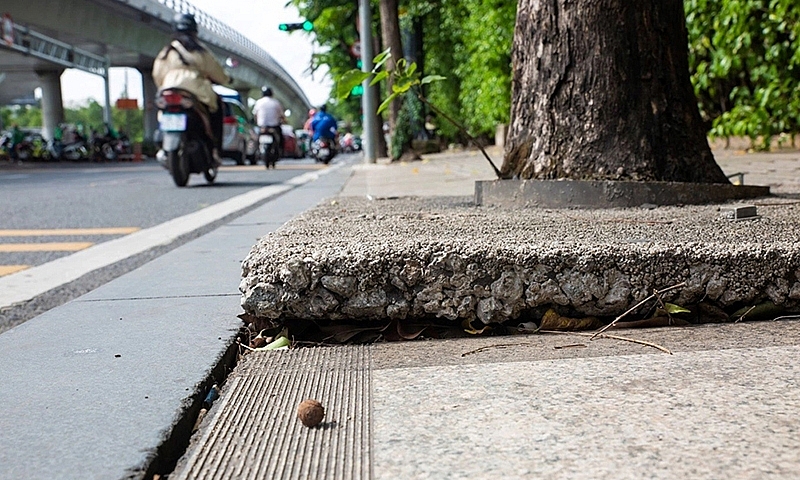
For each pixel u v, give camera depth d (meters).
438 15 25.03
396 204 3.76
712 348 1.69
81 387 1.59
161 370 1.69
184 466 1.21
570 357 1.67
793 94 7.68
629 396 1.39
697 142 3.35
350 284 1.87
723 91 9.53
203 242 3.98
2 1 26.48
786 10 6.92
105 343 1.96
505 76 14.01
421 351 1.79
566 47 3.27
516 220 2.62
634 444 1.18
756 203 3.16
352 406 1.44
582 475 1.08
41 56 34.66
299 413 1.35
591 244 1.94
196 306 2.39
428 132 26.45
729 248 1.93
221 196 8.70
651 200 3.12
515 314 1.89
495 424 1.29
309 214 3.17
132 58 44.19
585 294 1.89
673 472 1.08
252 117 20.92
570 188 3.17
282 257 1.88
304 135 36.66
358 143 65.12
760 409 1.30
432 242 1.92
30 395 1.54
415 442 1.23
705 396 1.38
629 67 3.23
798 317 1.95
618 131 3.23
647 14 3.26
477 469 1.12
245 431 1.34
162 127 10.02
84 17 31.20
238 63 47.44
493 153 15.30
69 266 3.97
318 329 1.94
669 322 1.93
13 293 3.28
